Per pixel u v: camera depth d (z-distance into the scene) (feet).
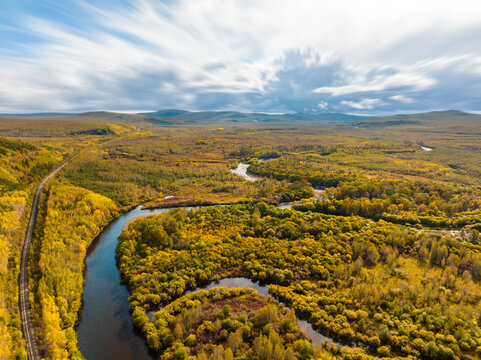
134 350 278.46
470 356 254.06
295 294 346.13
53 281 348.79
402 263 410.52
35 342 268.82
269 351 246.47
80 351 277.44
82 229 499.51
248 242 464.24
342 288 355.97
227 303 334.03
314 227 506.07
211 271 394.11
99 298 355.56
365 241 452.35
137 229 503.20
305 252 430.61
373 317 305.94
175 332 282.15
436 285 353.10
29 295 328.08
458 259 393.50
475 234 474.90
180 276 375.45
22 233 487.20
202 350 255.29
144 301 335.06
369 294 334.85
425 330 281.95
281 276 374.02
